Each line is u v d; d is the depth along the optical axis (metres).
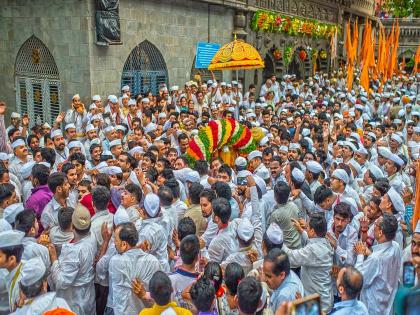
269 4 23.88
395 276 5.29
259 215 6.46
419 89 26.20
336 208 6.00
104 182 6.89
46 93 16.27
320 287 5.48
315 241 5.51
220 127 9.18
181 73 18.84
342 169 7.24
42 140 10.78
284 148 9.91
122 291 4.99
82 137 11.80
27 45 16.36
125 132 11.80
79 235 5.30
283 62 25.77
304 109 16.62
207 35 19.97
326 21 30.39
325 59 31.19
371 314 5.28
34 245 5.08
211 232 6.31
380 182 6.97
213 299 4.24
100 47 15.31
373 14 38.31
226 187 6.88
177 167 8.52
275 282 4.48
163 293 4.14
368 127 13.30
